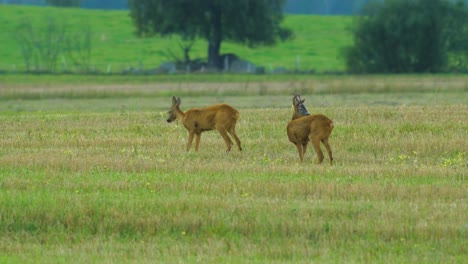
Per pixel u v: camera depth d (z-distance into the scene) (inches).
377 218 2031.3
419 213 2063.2
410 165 2797.7
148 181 2469.2
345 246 1857.8
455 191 2292.1
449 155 3120.1
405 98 6378.0
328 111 4421.8
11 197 2242.9
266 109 4849.9
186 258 1796.3
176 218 2044.8
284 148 3284.9
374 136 3486.7
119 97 7047.2
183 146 3334.2
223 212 2090.3
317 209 2094.0
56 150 3186.5
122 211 2100.1
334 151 3206.2
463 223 1979.6
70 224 2071.9
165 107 5930.1
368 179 2498.8
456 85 7637.8
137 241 1953.7
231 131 3189.0
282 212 2085.4
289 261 1758.1
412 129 3649.1
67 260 1781.5
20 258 1801.2
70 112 5305.1
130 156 3024.1
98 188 2386.8
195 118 3186.5
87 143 3383.4
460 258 1768.0
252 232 1975.9
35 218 2095.2
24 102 6560.0
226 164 2787.9
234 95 7116.1
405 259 1761.8
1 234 2032.5
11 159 2896.2
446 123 3794.3
